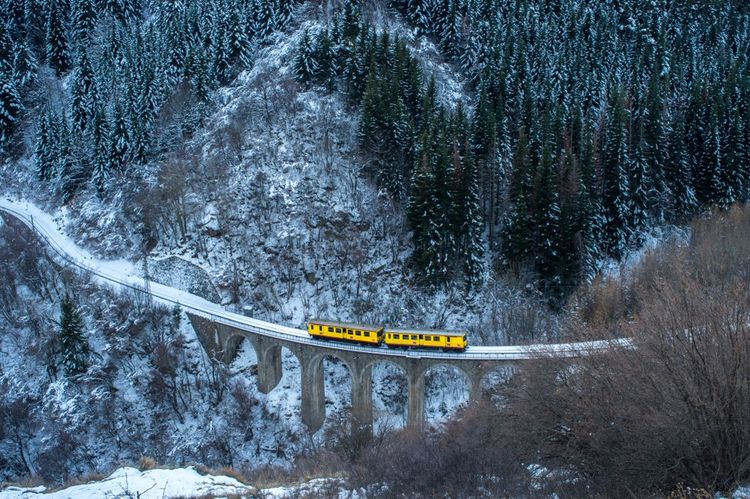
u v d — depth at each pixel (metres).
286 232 85.06
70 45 127.88
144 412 69.50
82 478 36.22
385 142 88.25
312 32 109.69
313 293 83.56
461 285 79.94
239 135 93.94
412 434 47.50
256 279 82.88
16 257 88.44
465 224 77.75
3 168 112.56
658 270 67.00
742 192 89.12
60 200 103.44
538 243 76.44
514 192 80.44
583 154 83.50
